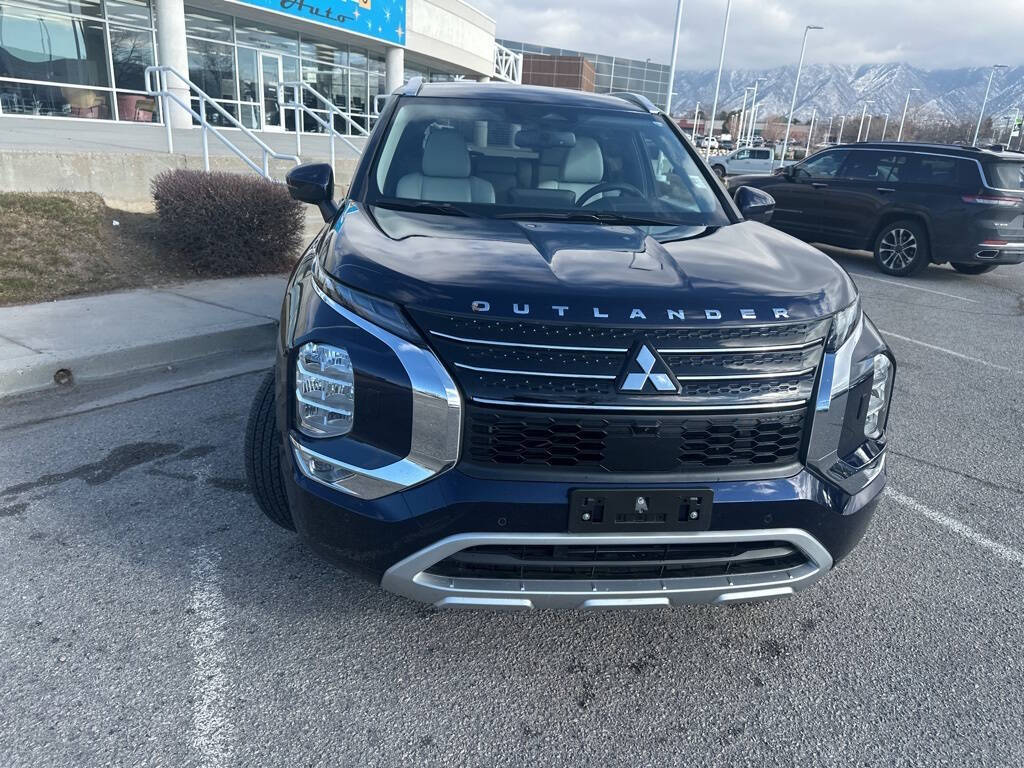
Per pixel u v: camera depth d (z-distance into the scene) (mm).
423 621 2719
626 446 2096
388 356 2119
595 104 3973
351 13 22750
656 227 3041
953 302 9195
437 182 3293
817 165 11727
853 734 2279
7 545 3043
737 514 2166
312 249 3059
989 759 2191
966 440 4703
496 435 2096
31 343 5070
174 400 4633
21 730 2143
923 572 3182
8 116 15664
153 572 2910
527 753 2162
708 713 2350
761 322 2197
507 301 2127
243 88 21156
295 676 2418
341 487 2180
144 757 2072
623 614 2834
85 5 16672
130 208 8922
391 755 2129
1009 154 10031
